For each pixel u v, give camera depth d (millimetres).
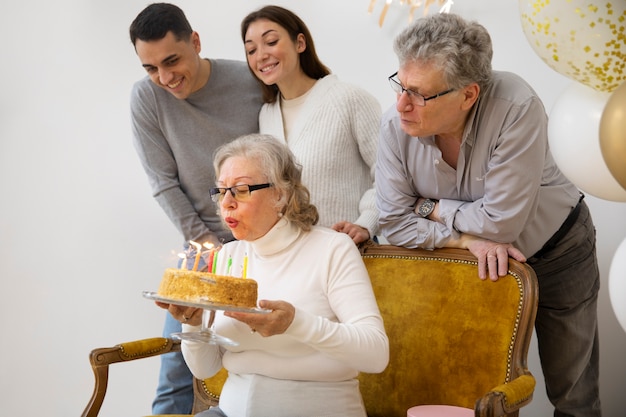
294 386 2051
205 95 2879
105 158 3553
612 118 1724
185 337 1895
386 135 2377
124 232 3549
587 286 2559
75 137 3576
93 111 3555
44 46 3584
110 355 2244
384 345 2020
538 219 2443
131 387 3586
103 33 3533
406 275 2395
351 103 2773
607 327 3104
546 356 2639
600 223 3094
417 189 2434
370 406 2367
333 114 2770
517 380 1937
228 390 2143
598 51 1915
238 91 2924
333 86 2797
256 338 2072
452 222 2332
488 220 2256
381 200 2455
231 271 2254
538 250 2494
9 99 3629
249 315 1812
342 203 2764
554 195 2451
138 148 2936
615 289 1979
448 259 2348
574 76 2016
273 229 2123
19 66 3613
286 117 2873
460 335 2262
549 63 2051
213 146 2893
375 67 3275
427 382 2293
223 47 3453
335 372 2055
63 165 3592
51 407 3646
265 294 2129
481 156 2266
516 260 2254
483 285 2258
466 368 2238
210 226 2936
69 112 3578
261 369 2078
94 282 3584
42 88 3598
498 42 3119
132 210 3537
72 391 3627
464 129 2246
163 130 2891
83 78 3557
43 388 3648
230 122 2906
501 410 1801
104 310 3580
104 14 3527
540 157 2215
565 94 2176
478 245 2309
